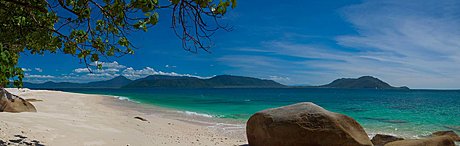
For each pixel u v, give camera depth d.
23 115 13.40
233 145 13.01
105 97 53.41
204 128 18.50
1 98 15.10
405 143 11.45
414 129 19.47
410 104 50.44
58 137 10.27
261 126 10.98
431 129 19.55
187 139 13.84
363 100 67.50
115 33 6.05
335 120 10.38
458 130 19.23
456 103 53.47
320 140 10.16
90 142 10.35
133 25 5.24
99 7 5.30
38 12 6.57
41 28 6.43
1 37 6.48
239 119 23.66
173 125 18.69
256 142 11.29
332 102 58.50
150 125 17.12
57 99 35.28
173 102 47.56
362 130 10.66
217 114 27.75
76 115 17.70
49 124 11.97
